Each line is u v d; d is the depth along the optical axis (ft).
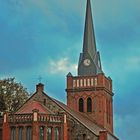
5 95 520.42
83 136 440.45
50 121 412.77
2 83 524.93
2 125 418.51
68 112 447.42
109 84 543.80
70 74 532.73
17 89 529.04
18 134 411.13
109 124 533.55
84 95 524.52
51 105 456.45
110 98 544.62
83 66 536.83
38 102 453.17
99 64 540.52
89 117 518.78
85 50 545.85
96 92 521.65
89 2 569.23
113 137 510.99
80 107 524.93
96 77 525.34
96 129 463.83
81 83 528.22
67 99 529.04
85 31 556.10
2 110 513.45
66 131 419.13
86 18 562.25
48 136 411.34
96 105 520.01
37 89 464.65
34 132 405.18
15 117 413.80
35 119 407.03
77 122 443.73
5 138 412.98
